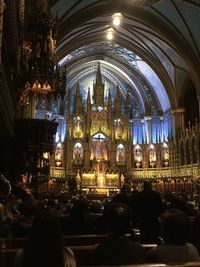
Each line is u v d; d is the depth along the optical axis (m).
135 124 37.69
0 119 11.93
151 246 4.62
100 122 36.06
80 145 35.22
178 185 30.69
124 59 36.44
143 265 2.78
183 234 3.57
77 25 26.11
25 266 2.73
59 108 36.34
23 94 16.81
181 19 26.81
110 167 35.09
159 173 34.06
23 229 6.27
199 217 6.22
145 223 6.86
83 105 38.34
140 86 37.38
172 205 6.84
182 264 2.79
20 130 16.55
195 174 28.44
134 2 26.27
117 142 35.91
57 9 23.69
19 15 11.52
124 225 3.59
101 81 37.34
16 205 9.36
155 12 27.16
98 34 31.59
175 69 32.22
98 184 33.84
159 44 30.89
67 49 30.52
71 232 6.82
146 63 33.94
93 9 26.14
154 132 36.34
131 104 38.62
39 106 32.62
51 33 14.77
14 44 12.70
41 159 18.05
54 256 2.75
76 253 4.44
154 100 36.97
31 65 14.39
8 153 16.59
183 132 31.23
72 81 38.12
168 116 35.09
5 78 10.44
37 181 18.38
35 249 2.76
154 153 35.28
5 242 4.55
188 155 30.23
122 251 3.42
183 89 33.62
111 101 37.19
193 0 24.28
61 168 33.97
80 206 7.00
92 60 37.09
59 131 35.16
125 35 32.12
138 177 34.94
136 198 7.07
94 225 7.34
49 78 14.66
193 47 28.42
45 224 2.85
